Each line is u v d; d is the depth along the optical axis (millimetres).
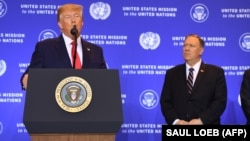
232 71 4465
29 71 1927
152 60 4414
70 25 2973
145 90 4398
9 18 4332
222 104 3514
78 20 3012
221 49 4465
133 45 4414
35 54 2949
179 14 4453
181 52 4438
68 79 1880
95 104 1874
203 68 3693
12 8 4340
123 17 4414
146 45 4418
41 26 4359
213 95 3592
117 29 4406
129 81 4398
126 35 4410
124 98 4387
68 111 1836
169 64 4426
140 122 4395
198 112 3545
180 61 4434
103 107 1871
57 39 3043
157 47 4426
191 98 3584
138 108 4398
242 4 4457
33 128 1811
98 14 4395
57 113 1833
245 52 4461
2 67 4309
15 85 4312
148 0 4430
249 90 3600
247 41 4457
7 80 4309
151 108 4406
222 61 4461
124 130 4383
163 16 4441
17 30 4336
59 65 2902
